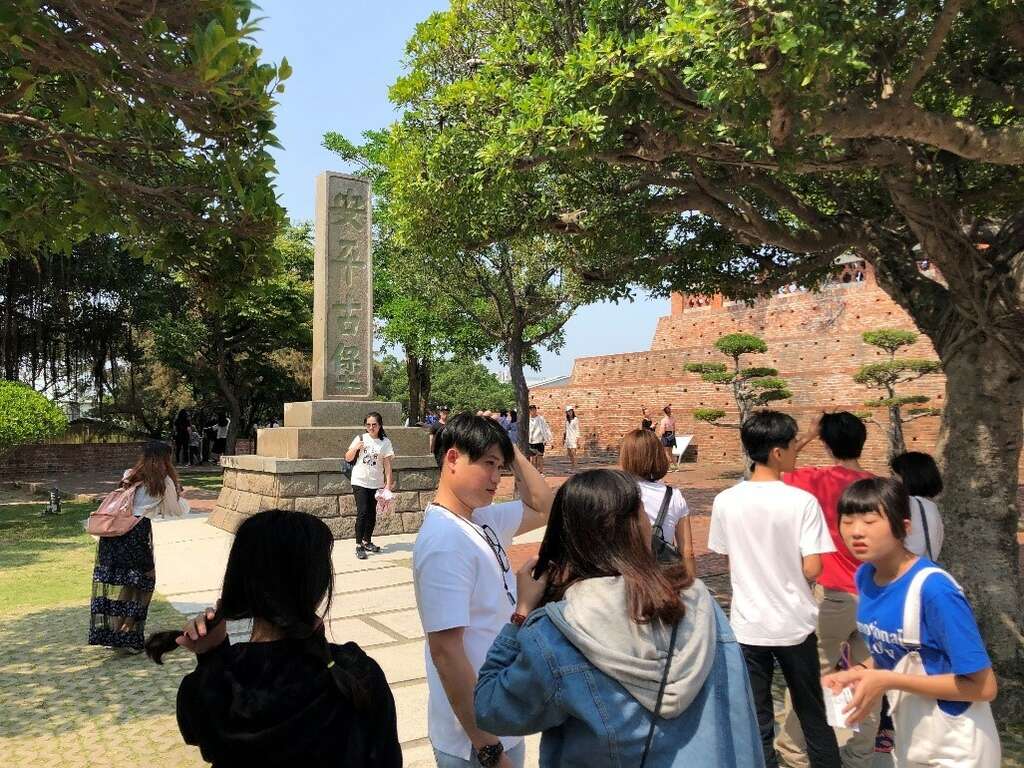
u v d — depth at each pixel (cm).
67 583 823
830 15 353
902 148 479
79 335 2325
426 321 1925
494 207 684
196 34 357
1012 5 436
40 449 2250
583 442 3036
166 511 581
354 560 895
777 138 425
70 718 445
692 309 3253
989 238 587
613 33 449
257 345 2542
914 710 245
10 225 464
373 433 913
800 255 750
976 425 501
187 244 491
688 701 156
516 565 891
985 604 486
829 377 2409
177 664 546
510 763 218
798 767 375
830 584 359
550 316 1866
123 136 472
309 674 170
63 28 377
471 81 636
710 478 1998
